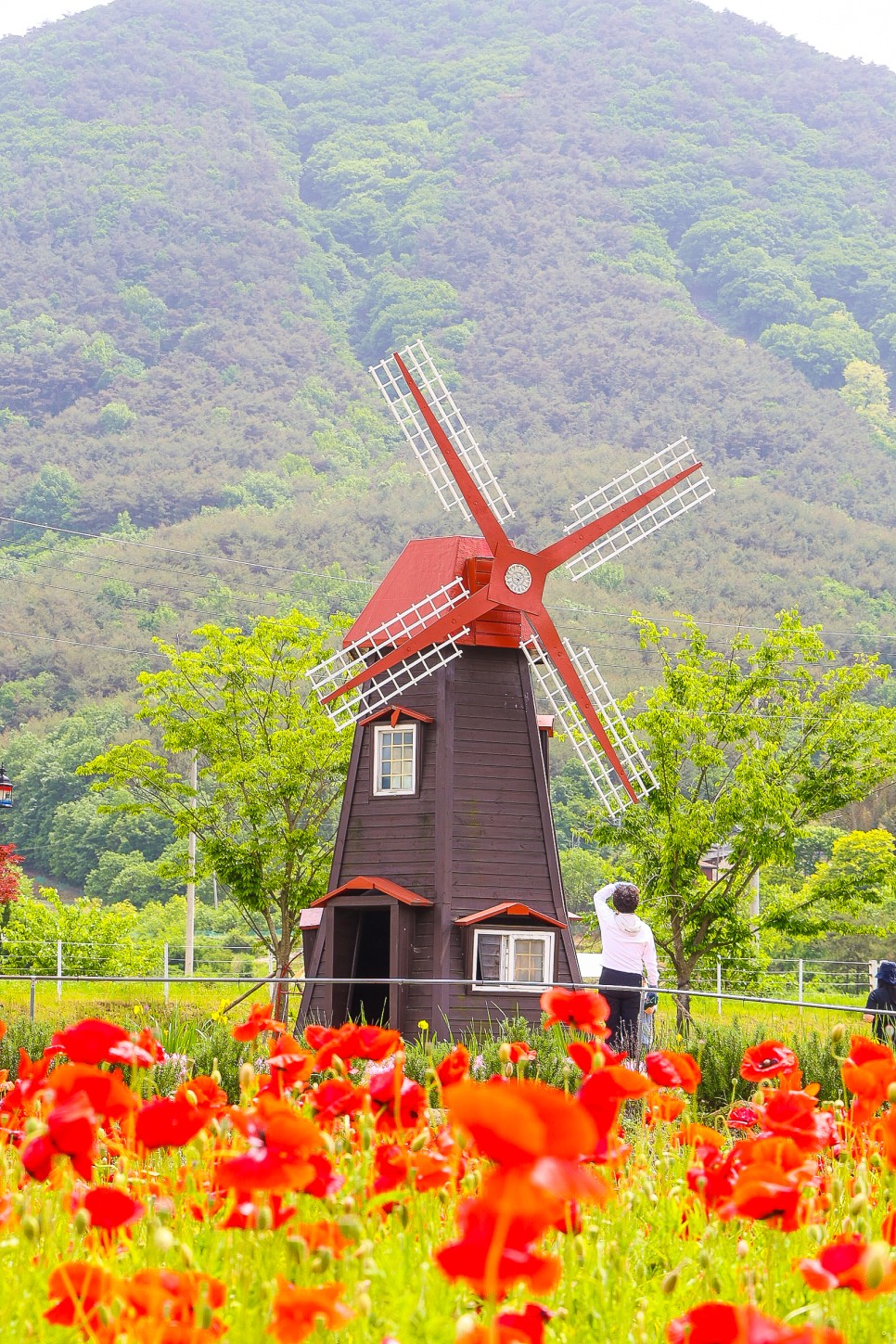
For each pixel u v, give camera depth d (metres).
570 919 24.55
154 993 37.31
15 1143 4.69
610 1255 3.69
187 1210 4.11
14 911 47.00
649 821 29.03
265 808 31.66
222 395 196.88
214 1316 3.09
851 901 29.34
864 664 29.72
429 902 23.88
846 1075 4.64
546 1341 3.33
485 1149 2.24
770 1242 3.61
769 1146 3.75
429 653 24.89
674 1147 5.19
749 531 145.00
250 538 145.75
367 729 25.33
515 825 24.64
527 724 25.19
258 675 32.00
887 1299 3.55
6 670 119.44
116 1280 2.98
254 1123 3.40
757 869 28.98
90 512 163.00
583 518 26.31
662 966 31.47
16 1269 3.59
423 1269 3.37
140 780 33.03
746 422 188.50
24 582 129.12
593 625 118.81
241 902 31.67
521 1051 5.34
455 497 26.45
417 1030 23.23
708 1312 2.74
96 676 118.44
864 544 146.25
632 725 28.83
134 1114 3.62
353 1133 4.71
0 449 176.62
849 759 29.09
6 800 34.06
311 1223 3.84
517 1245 2.60
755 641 119.62
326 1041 4.90
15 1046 12.61
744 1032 13.27
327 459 183.00
